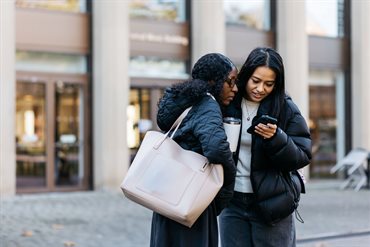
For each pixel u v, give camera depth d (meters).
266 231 4.33
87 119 15.83
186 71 17.14
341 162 17.92
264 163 4.20
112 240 9.22
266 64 4.11
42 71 15.29
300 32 18.41
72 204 13.28
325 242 9.40
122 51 15.63
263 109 4.22
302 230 10.34
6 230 9.95
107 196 14.70
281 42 18.36
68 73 15.59
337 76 19.98
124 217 11.50
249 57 4.20
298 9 18.36
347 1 19.98
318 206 13.65
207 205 3.84
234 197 4.36
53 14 15.37
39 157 15.21
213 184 3.83
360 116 19.78
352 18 19.86
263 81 4.14
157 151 3.96
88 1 15.88
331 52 19.67
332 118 19.98
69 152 15.62
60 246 8.71
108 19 15.47
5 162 14.15
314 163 19.59
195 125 3.95
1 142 14.10
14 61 14.41
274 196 4.22
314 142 19.61
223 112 4.36
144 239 9.34
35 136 15.19
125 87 15.71
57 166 15.46
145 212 12.18
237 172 4.33
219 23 16.95
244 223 4.41
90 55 15.84
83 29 15.75
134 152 16.42
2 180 14.14
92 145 15.83
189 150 4.01
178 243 4.06
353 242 9.41
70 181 15.60
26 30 15.03
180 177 3.85
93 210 12.39
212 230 4.07
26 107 15.09
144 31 16.52
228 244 4.46
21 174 14.96
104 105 15.49
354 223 11.16
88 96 15.84
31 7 15.12
